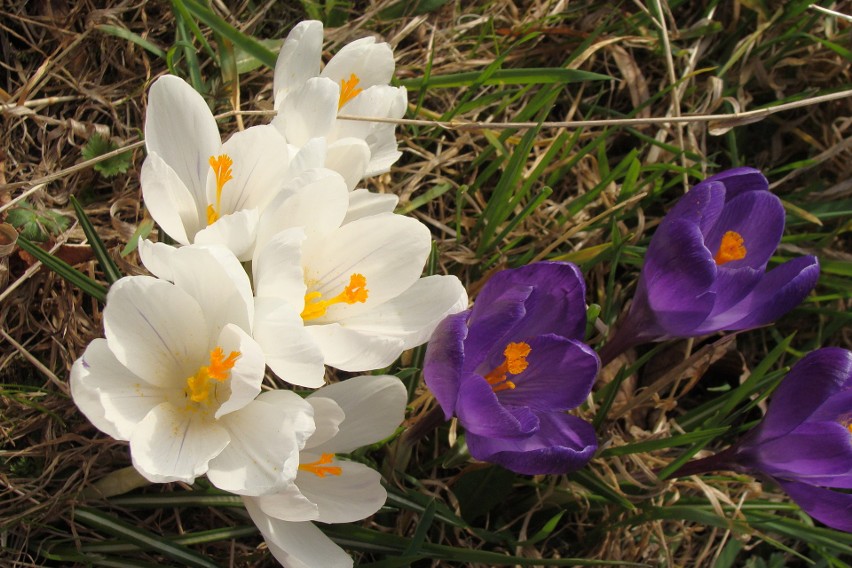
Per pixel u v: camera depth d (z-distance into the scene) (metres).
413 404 0.52
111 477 0.48
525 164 0.59
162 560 0.50
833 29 0.63
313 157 0.44
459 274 0.57
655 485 0.53
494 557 0.49
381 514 0.52
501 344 0.48
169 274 0.44
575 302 0.48
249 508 0.45
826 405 0.48
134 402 0.44
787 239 0.59
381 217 0.45
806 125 0.63
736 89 0.62
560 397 0.48
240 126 0.53
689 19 0.63
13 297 0.51
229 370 0.44
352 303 0.45
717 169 0.62
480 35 0.60
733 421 0.56
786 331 0.60
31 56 0.54
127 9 0.55
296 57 0.48
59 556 0.48
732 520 0.52
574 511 0.54
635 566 0.51
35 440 0.50
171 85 0.46
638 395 0.55
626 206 0.58
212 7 0.56
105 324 0.43
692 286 0.48
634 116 0.61
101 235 0.53
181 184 0.45
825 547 0.55
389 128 0.50
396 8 0.59
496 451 0.47
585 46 0.60
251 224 0.44
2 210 0.49
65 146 0.54
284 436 0.43
